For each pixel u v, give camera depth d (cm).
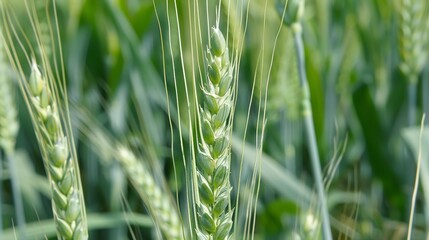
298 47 63
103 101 110
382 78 115
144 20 100
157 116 103
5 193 104
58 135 48
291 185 82
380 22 115
